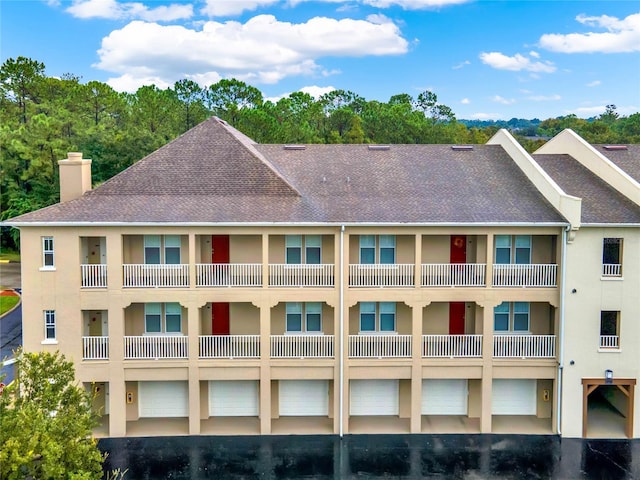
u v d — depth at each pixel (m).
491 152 33.28
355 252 28.34
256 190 28.12
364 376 27.00
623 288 26.41
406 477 23.52
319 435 26.98
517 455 25.27
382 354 26.89
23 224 25.16
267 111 79.12
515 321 28.83
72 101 72.81
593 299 26.42
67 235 25.66
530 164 29.94
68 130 63.72
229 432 27.12
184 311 27.94
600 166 30.22
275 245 27.97
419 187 29.33
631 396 26.66
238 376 26.77
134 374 26.45
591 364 26.67
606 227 25.94
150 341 26.34
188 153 29.70
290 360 26.67
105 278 26.12
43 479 16.98
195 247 26.44
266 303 26.41
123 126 72.44
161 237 27.58
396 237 28.22
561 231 26.39
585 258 26.27
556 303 26.73
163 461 24.53
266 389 26.77
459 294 26.66
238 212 26.41
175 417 28.62
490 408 27.19
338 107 92.38
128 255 27.39
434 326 28.62
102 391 27.97
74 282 25.86
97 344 26.25
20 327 40.50
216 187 28.22
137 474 23.48
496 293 26.72
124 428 26.58
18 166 61.81
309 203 27.48
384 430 27.45
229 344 26.86
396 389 28.95
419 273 26.50
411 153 33.12
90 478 16.84
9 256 62.19
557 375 26.95
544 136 113.94
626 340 26.56
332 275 26.61
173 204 27.12
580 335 26.55
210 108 79.81
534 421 28.45
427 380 29.05
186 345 26.50
